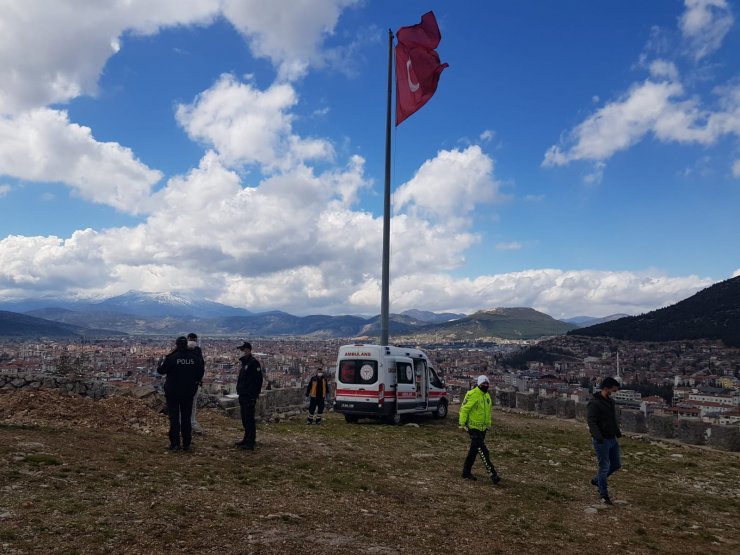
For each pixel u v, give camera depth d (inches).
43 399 539.2
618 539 302.7
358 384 784.9
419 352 869.2
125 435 480.7
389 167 935.7
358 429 714.8
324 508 312.2
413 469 462.0
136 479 330.3
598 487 406.6
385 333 903.1
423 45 882.1
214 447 468.8
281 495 333.1
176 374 441.4
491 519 323.0
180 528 250.8
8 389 609.6
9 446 361.4
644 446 705.0
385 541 263.4
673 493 445.1
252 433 478.0
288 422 780.6
